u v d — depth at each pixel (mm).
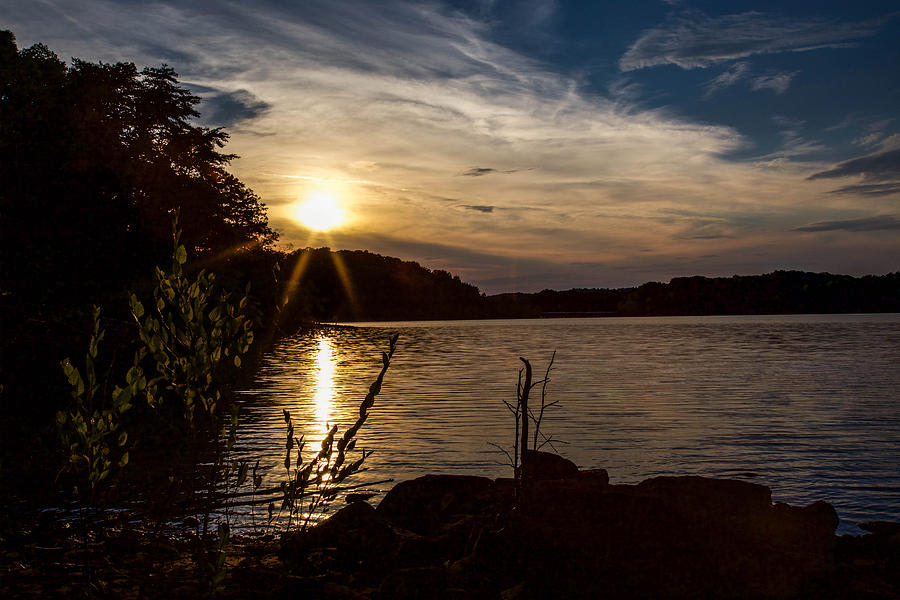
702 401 22094
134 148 45031
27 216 26547
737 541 6016
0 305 25219
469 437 15711
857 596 5508
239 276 51281
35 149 27500
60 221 27188
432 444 14844
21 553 6312
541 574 5688
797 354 45656
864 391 24531
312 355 49781
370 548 6570
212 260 50281
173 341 4418
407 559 6348
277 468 11828
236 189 58750
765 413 19281
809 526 7273
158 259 28297
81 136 30359
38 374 21172
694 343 61938
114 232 28344
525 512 6547
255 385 28344
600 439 15445
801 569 5844
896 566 6570
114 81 49094
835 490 10742
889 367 35000
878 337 68000
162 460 11125
